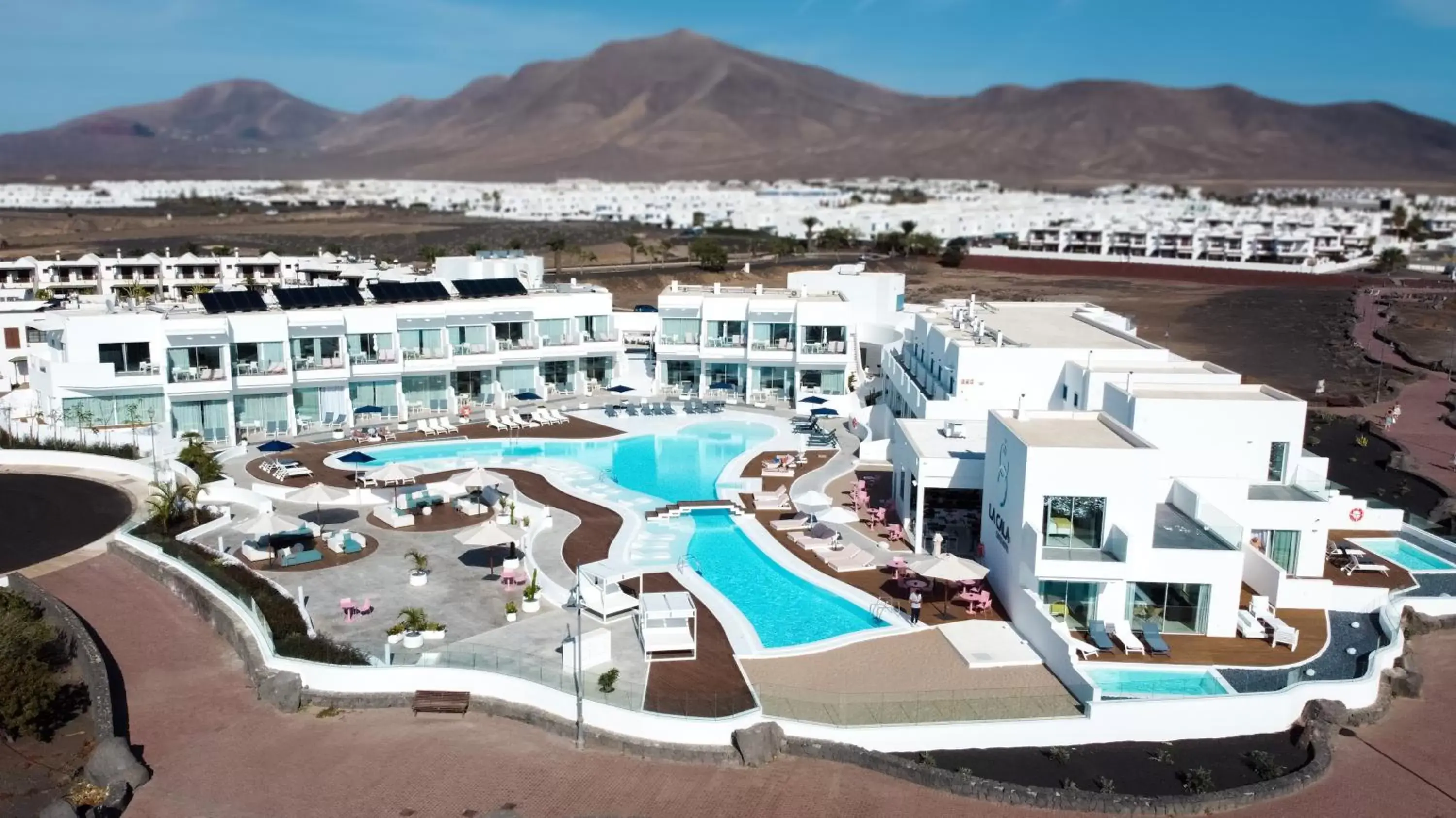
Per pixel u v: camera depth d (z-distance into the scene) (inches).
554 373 3179.1
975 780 1160.8
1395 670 1449.3
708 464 2465.6
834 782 1179.9
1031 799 1139.3
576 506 2119.8
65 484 2229.3
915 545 1849.2
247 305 2716.5
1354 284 6053.2
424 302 2979.8
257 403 2630.4
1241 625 1533.0
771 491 2224.4
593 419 2886.3
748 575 1761.8
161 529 1894.7
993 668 1409.9
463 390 3009.4
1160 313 5201.8
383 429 2704.2
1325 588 1644.9
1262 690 1369.3
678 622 1460.4
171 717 1291.8
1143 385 1926.7
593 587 1585.9
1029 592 1504.7
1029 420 1752.0
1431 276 6446.9
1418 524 1985.7
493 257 3860.7
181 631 1545.3
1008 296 5738.2
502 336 3048.7
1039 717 1279.5
